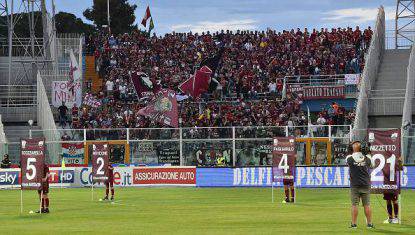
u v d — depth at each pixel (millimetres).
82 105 97312
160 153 78688
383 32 97312
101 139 79875
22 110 93750
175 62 110625
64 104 92500
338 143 75750
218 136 78312
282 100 94250
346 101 96750
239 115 91375
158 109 80625
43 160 45469
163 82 103875
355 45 106625
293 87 98188
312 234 33312
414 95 85688
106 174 57781
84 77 109688
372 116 86062
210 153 77938
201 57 109875
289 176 52875
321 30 110438
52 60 100188
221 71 105188
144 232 34906
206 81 90500
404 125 73562
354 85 96312
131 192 68312
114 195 64188
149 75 105938
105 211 47438
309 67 104125
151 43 115375
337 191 66312
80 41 108062
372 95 88125
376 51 91500
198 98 99438
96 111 94312
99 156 57812
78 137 80250
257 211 46000
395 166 36531
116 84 103500
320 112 91500
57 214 45531
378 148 36750
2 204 54844
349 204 51375
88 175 77312
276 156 52969
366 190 35000
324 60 105188
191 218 41812
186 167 76250
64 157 79438
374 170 36844
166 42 114688
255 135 77562
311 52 107375
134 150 79062
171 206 51062
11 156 81812
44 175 46438
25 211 48281
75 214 45375
